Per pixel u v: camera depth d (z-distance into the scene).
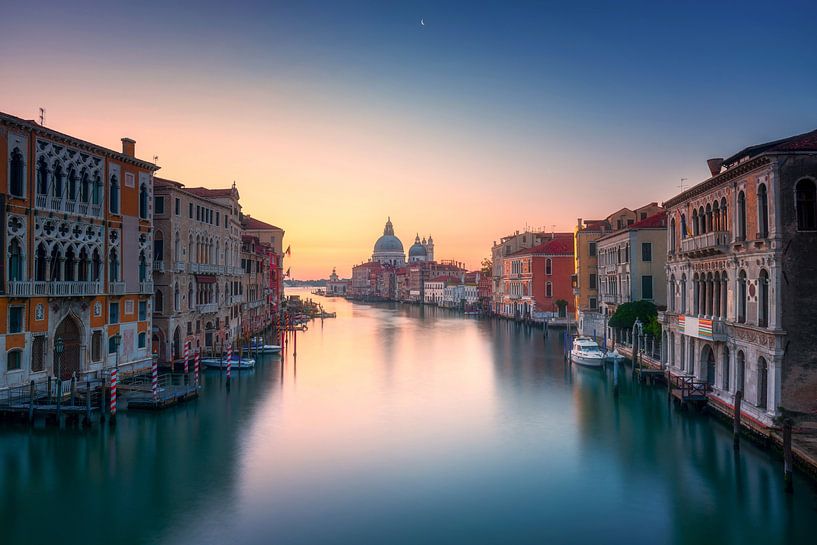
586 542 17.98
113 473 23.31
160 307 43.56
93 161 34.66
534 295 90.00
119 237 36.78
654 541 18.03
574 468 24.23
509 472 23.83
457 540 18.03
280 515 19.64
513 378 45.03
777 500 20.70
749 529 18.72
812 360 24.62
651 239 51.22
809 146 24.88
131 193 38.00
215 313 52.47
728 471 23.50
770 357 25.11
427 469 24.16
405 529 18.70
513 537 18.23
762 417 25.72
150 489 21.75
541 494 21.56
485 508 20.36
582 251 70.69
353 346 67.56
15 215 29.19
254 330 70.25
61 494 21.23
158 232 43.44
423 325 99.06
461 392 39.66
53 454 25.39
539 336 77.38
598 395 38.25
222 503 20.56
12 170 29.38
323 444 27.45
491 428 30.33
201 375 45.19
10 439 27.17
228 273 55.53
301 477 23.12
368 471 23.88
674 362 37.81
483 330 87.56
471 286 145.50
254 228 96.50
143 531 18.45
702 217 33.16
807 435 24.36
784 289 24.84
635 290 51.25
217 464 24.50
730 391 29.33
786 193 24.86
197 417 32.03
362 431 29.70
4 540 17.81
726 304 29.94
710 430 29.17
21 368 29.62
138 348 38.88
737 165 27.42
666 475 23.30
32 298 30.09
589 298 70.75
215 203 51.84
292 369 49.56
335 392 39.50
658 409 33.81
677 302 36.88
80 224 33.47
